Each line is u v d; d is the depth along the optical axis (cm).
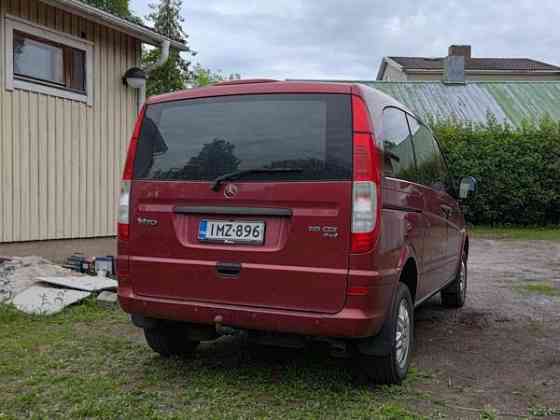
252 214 361
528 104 2469
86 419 331
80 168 877
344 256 339
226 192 367
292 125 362
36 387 378
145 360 442
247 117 375
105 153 925
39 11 801
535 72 3609
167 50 995
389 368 381
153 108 405
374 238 340
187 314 376
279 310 352
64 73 853
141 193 394
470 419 342
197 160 381
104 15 838
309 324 345
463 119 2303
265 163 362
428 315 639
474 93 2586
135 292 394
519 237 1652
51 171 824
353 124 350
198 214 378
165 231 384
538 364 456
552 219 1952
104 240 923
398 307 388
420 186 455
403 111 462
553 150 1866
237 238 365
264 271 354
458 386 401
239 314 360
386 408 351
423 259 459
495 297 748
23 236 780
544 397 382
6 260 711
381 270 348
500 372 434
